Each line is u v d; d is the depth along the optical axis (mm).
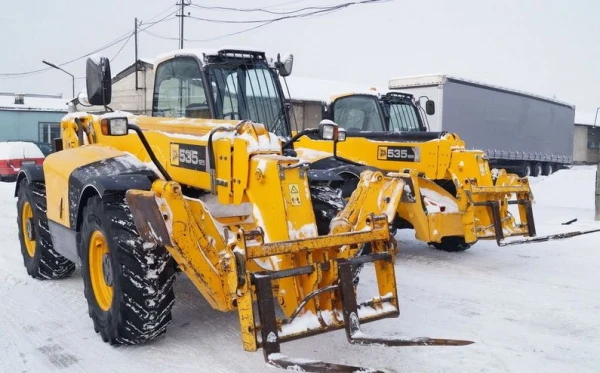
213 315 4672
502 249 7461
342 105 8781
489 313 4797
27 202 5906
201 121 4418
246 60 5414
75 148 5332
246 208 4188
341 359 3801
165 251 3840
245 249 3096
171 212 3307
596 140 45094
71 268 5793
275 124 5500
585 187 13453
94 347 4051
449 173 6645
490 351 3971
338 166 6551
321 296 3404
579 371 3670
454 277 5992
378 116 8609
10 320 4617
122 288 3779
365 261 3496
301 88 21953
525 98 21750
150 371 3648
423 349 3984
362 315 3428
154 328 3875
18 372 3666
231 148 3773
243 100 5320
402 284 5719
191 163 4160
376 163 7328
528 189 6523
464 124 17641
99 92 4426
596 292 5414
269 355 3025
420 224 6039
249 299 3078
